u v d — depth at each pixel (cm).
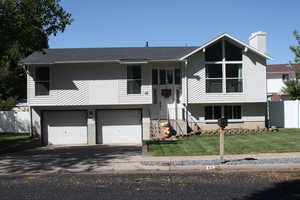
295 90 3562
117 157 1639
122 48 2909
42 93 2514
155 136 2455
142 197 869
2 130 2894
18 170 1336
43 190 972
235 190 929
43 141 2588
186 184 1020
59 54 2691
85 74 2528
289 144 1809
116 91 2522
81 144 2566
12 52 2203
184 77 2492
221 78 2484
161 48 2884
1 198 887
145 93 2514
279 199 831
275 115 2833
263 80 2506
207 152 1653
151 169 1305
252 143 1880
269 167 1288
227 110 2581
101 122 2595
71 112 2600
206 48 2489
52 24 2062
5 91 3972
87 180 1116
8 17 1928
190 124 2530
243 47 2491
